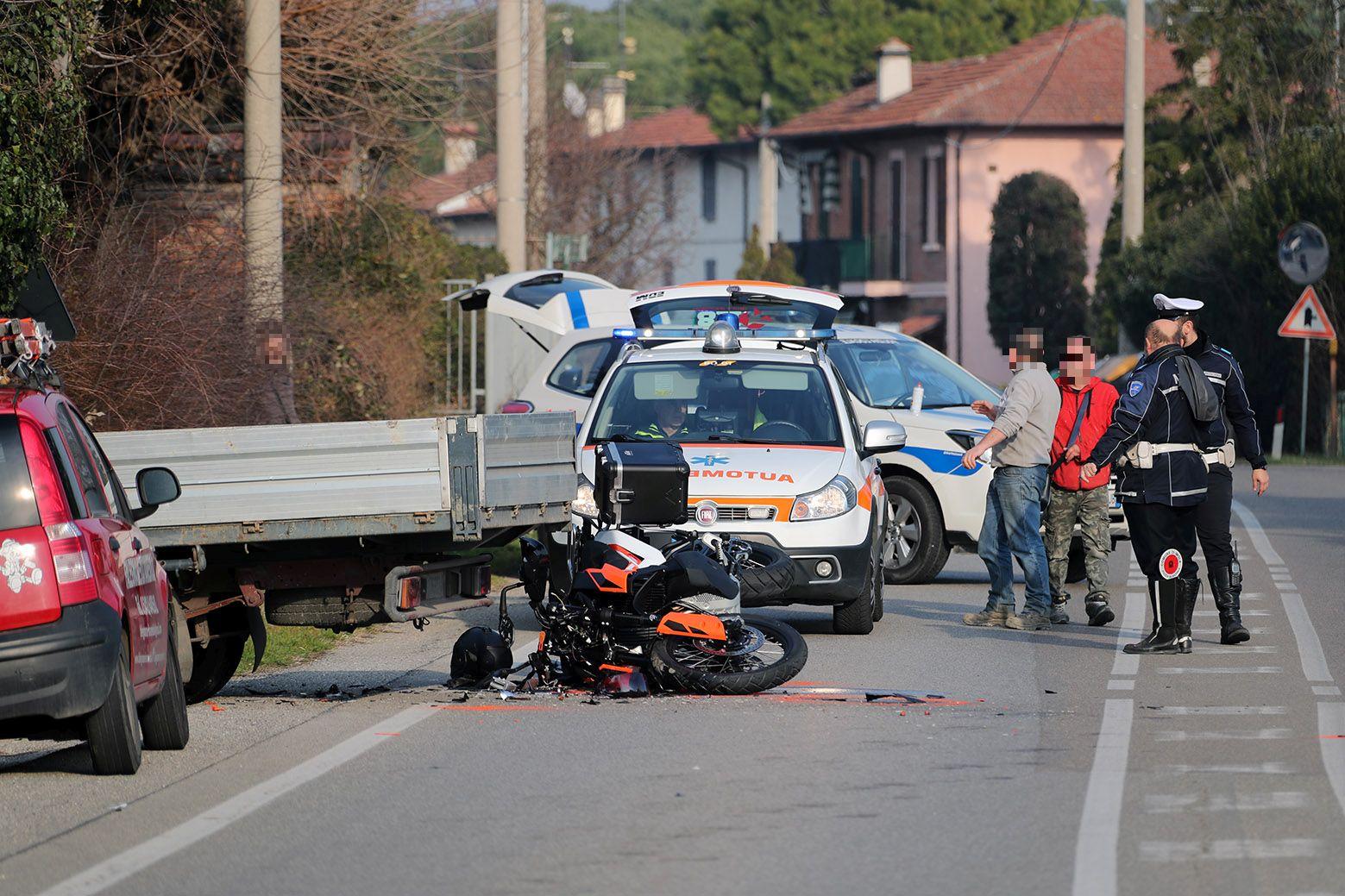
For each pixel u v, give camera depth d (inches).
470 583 1689.2
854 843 1090.1
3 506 1239.5
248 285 2637.8
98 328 2310.5
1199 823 1131.3
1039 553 2036.2
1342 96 5664.4
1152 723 1464.1
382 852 1083.3
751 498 1910.7
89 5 2234.3
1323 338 5078.7
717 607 1611.7
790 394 2079.2
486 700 1608.0
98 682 1244.5
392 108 3464.6
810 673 1732.3
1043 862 1043.3
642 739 1408.7
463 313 4404.5
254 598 1631.4
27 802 1242.6
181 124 3176.7
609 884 1005.8
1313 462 4726.9
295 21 3270.2
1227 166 6245.1
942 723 1467.8
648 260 7628.0
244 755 1381.6
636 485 1653.5
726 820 1147.3
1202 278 5595.5
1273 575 2455.7
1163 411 1846.7
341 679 1800.0
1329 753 1339.8
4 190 1939.0
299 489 1565.0
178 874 1046.4
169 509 1557.6
